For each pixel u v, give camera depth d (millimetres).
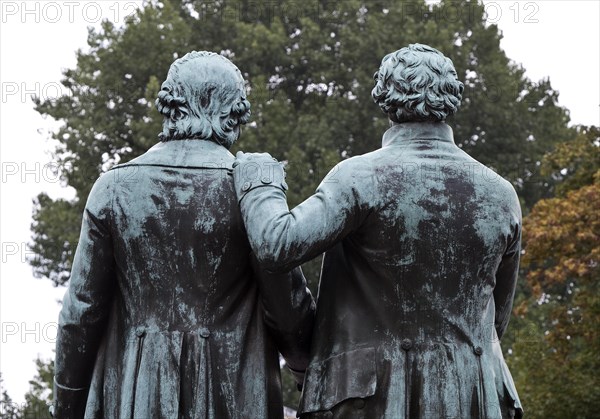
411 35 27781
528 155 28188
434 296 7508
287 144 25859
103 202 7648
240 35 27797
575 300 23203
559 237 22750
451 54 27688
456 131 27828
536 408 22719
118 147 26734
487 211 7570
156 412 7492
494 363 7625
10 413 22906
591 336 23172
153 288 7609
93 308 7684
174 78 7855
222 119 7848
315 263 20516
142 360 7547
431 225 7500
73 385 7773
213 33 28266
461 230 7516
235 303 7676
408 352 7484
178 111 7820
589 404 22656
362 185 7480
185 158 7723
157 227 7602
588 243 22906
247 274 7703
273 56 27859
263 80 26625
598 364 23188
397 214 7488
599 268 22578
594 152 25438
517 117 28094
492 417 7465
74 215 26797
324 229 7367
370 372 7465
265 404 7617
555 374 22938
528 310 26312
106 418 7660
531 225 23172
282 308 7668
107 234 7656
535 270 24531
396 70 7734
